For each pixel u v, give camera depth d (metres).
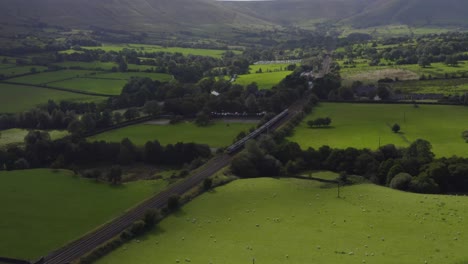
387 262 115.81
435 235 129.12
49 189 176.38
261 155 191.62
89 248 128.62
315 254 121.12
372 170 180.38
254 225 140.00
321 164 192.50
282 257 120.12
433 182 165.12
